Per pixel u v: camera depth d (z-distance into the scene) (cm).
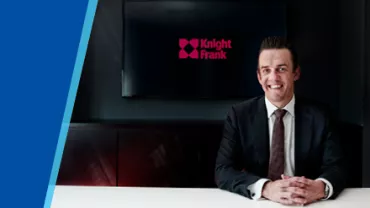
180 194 138
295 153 161
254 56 349
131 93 354
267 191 131
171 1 349
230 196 137
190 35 350
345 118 346
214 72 352
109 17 358
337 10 349
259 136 163
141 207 121
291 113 162
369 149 314
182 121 342
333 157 158
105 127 323
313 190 129
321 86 354
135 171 324
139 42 352
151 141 323
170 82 354
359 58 331
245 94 351
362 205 127
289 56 152
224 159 162
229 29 349
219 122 334
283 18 346
